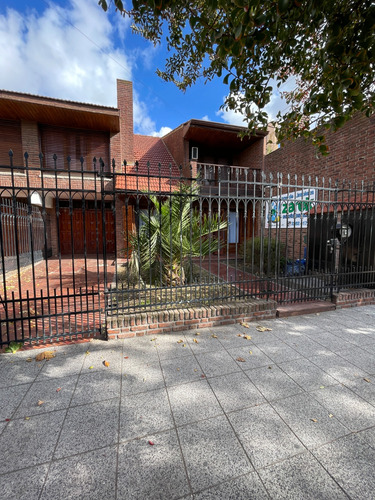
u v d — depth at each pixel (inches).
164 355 116.0
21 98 315.9
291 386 94.3
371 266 200.8
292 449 68.0
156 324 138.8
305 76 108.1
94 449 67.7
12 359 112.5
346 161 261.7
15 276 276.1
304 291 198.5
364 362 111.1
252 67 100.6
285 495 56.2
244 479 59.9
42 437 71.2
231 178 499.5
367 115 91.8
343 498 55.6
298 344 127.4
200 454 66.4
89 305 183.2
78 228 479.8
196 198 160.6
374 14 62.5
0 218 115.7
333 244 185.5
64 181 385.4
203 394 89.7
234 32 66.9
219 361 111.0
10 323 151.0
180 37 123.7
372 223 188.7
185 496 56.1
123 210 415.8
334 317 166.1
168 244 182.4
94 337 134.2
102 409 82.2
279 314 165.0
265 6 69.4
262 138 444.5
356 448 68.4
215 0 69.7
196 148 447.5
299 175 333.1
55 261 392.2
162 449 67.8
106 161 405.4
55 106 329.1
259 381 97.2
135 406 83.6
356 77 73.4
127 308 137.0
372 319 162.7
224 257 418.0
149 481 59.3
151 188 384.2
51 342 128.2
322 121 104.4
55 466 62.8
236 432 73.5
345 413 81.2
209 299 156.2
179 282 199.0
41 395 88.5
